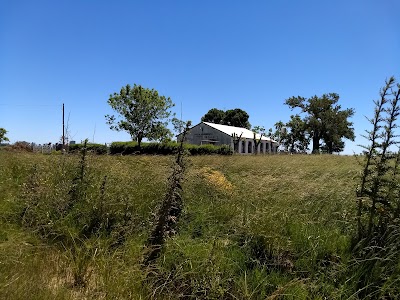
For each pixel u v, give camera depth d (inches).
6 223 189.0
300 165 460.4
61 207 198.5
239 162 485.7
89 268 147.6
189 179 244.7
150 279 142.9
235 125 3678.6
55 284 134.0
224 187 262.2
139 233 177.6
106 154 356.8
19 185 237.0
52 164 276.7
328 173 328.5
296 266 150.6
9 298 114.1
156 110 1702.8
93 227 185.2
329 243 159.6
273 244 159.0
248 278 141.9
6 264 138.3
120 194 210.2
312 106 2743.6
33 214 195.8
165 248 155.7
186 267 146.7
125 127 1692.9
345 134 2785.4
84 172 231.9
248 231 168.1
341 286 135.0
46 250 163.3
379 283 135.9
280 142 2709.2
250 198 227.6
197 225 187.6
